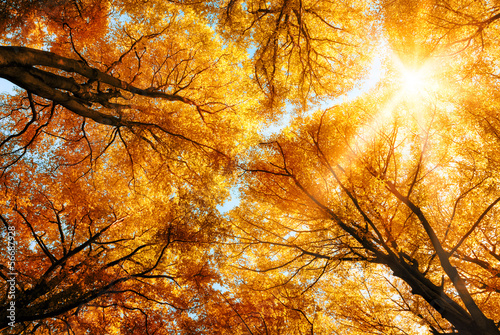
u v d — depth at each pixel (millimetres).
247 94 11086
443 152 8055
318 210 7898
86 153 11828
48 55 5938
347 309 9727
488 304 8727
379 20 8555
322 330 9305
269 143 8672
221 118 11477
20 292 7188
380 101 8352
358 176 7805
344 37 10328
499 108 7941
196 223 9617
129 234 11305
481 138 8234
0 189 9438
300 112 9719
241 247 9250
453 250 6434
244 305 9781
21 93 10344
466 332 5703
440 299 6059
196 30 10867
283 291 9016
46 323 7645
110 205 10883
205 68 11281
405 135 8539
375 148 8109
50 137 11250
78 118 11562
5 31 8242
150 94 9109
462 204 8234
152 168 11859
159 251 9711
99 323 9617
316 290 9734
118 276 9555
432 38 8375
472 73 8195
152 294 10258
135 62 11031
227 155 10422
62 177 10531
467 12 7773
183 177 11414
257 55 9758
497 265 8867
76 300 7270
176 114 11562
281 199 8578
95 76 7117
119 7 9609
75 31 9539
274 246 9328
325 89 10852
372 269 9078
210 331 9477
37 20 9078
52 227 10492
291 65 10789
